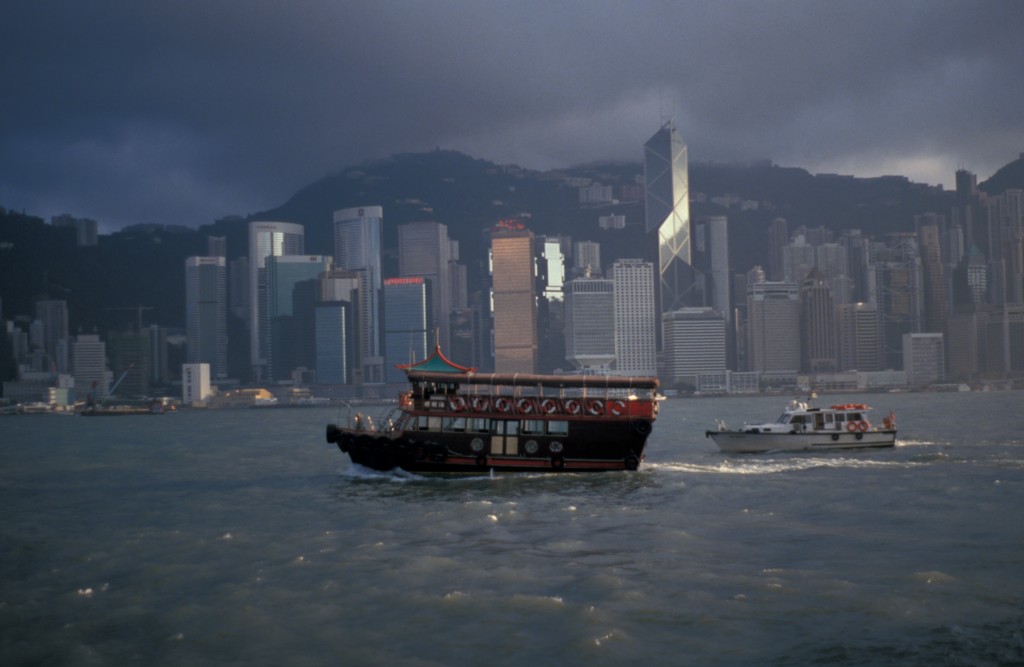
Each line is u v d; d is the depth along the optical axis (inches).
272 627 1694.1
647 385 3464.6
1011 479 3169.3
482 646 1577.3
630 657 1514.5
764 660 1487.5
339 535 2448.3
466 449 3405.5
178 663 1537.9
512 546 2261.3
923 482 3149.6
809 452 4126.5
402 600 1822.1
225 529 2608.3
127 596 1913.1
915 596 1754.4
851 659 1475.1
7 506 3272.6
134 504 3221.0
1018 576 1876.2
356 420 3683.6
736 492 3021.7
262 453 5546.3
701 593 1813.5
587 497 2967.5
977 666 1437.0
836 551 2135.8
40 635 1688.0
